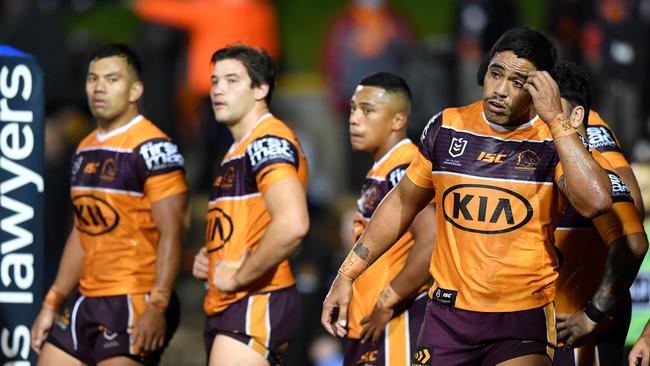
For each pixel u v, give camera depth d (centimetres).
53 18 3734
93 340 2241
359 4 4350
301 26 4734
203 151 4191
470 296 1728
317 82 4622
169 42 4044
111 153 2230
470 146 1738
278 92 4394
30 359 2284
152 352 2233
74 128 3734
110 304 2217
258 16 4134
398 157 2098
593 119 2012
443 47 3653
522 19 4138
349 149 4294
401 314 2052
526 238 1711
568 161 1648
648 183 2312
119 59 2236
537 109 1666
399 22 4384
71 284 2320
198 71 4084
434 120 1792
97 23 4553
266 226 2112
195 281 3916
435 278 1773
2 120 2261
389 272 2078
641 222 1809
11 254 2272
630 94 3466
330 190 4234
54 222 3453
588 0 3631
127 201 2219
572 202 1662
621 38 3491
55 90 3628
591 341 1925
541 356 1722
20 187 2264
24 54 2272
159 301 2195
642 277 2256
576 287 1911
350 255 1834
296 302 2144
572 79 1875
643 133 2655
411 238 2078
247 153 2114
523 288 1714
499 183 1714
